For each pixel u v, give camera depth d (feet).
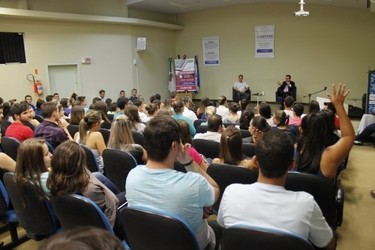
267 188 4.52
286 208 4.33
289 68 33.76
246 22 35.04
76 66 29.43
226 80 37.35
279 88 32.30
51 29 27.17
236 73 36.63
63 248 1.59
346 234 9.76
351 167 16.56
